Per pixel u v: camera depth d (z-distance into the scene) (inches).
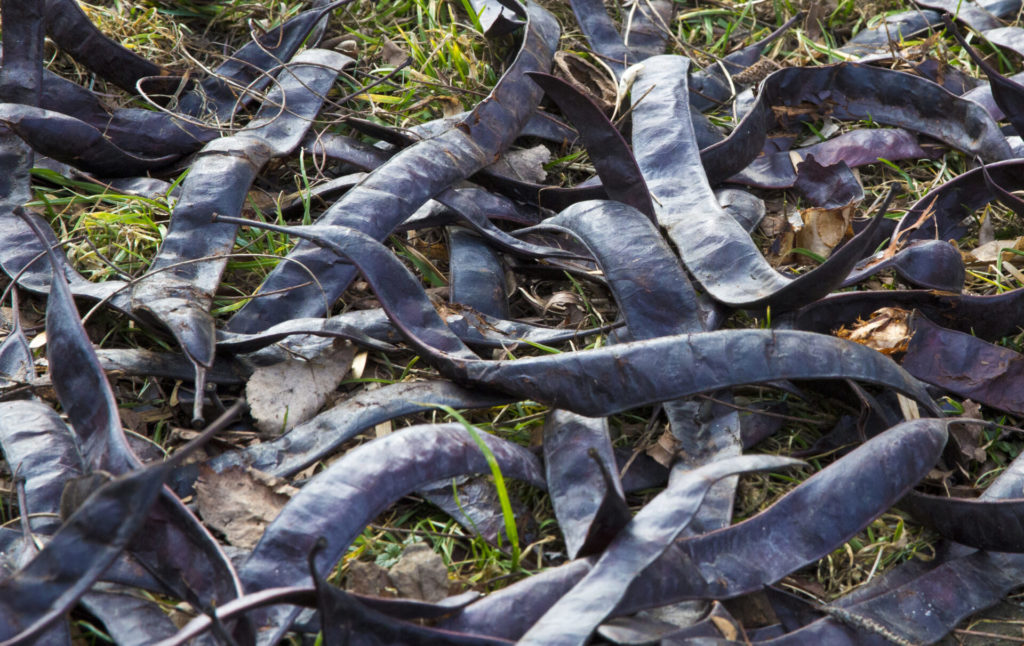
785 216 85.9
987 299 72.6
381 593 53.9
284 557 49.7
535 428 65.3
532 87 88.6
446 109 99.0
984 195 85.9
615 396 58.9
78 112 87.7
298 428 61.9
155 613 49.1
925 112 95.1
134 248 81.1
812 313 71.3
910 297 72.4
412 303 64.9
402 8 114.8
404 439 54.8
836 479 55.6
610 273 68.1
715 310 70.1
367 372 70.7
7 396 63.7
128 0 110.3
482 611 49.0
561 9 115.5
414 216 79.9
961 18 111.5
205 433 40.8
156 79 94.3
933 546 61.2
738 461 51.2
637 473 62.8
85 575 39.4
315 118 91.2
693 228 73.9
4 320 72.9
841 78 96.7
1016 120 87.1
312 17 99.3
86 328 72.3
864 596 55.8
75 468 56.3
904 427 58.2
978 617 57.5
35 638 38.3
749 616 54.3
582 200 84.3
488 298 75.1
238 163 76.6
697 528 56.6
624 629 48.1
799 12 116.2
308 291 71.2
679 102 84.5
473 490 60.8
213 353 60.5
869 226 60.5
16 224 76.2
